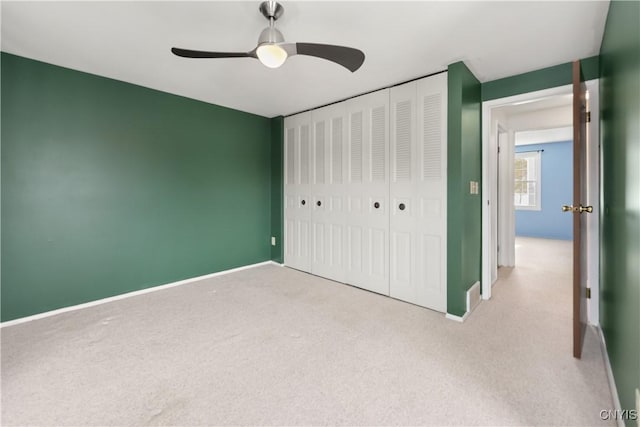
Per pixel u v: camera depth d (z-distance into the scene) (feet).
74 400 5.04
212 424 4.56
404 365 6.03
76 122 8.71
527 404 4.92
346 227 11.20
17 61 7.76
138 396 5.15
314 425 4.54
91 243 9.11
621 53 4.65
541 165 22.20
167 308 8.92
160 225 10.61
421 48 7.17
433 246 8.78
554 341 6.93
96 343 6.88
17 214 7.88
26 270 8.04
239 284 11.24
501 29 6.34
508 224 13.83
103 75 9.03
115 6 5.67
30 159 8.03
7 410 4.81
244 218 13.33
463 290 8.19
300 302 9.45
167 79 9.30
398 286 9.68
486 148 9.42
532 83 8.50
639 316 3.65
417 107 9.02
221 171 12.36
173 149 10.84
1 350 6.56
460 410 4.81
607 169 6.38
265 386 5.41
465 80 8.14
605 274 6.73
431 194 8.77
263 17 5.97
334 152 11.54
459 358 6.25
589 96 7.59
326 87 9.86
